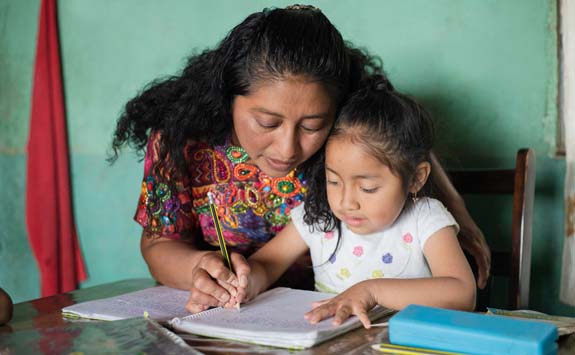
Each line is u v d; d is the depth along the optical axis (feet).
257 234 4.53
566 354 2.47
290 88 3.23
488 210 5.97
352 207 3.52
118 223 7.70
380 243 3.92
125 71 7.49
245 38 3.43
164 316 3.16
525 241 4.48
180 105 4.08
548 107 5.65
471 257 4.50
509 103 5.80
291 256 4.18
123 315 3.18
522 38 5.70
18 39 7.95
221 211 4.42
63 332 2.77
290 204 4.44
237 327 2.79
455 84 5.97
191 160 4.36
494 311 3.28
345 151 3.42
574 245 5.29
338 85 3.40
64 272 7.80
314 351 2.56
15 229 8.14
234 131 4.16
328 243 4.09
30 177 7.76
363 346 2.60
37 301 3.73
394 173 3.44
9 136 8.07
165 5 7.22
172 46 7.23
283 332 2.65
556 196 5.66
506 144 5.84
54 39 7.70
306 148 3.49
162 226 4.30
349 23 6.34
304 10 3.46
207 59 4.00
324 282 4.14
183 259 3.90
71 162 7.86
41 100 7.70
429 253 3.72
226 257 3.46
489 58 5.83
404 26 6.11
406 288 3.17
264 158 3.59
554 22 5.56
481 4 5.82
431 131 3.67
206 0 7.00
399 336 2.53
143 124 4.55
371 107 3.42
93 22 7.61
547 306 5.77
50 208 7.74
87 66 7.68
